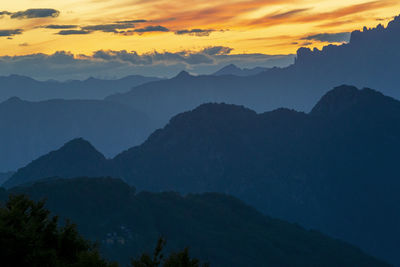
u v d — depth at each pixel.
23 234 32.25
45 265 32.38
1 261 31.41
